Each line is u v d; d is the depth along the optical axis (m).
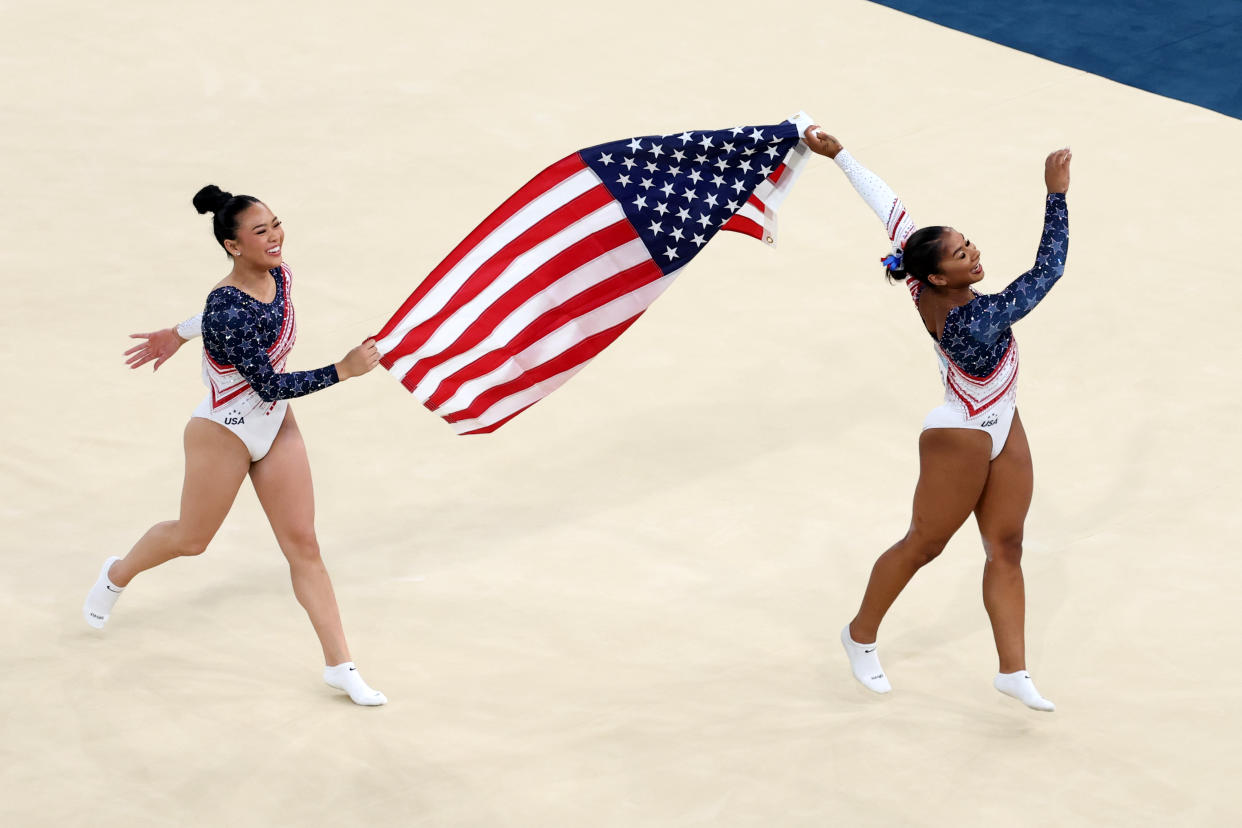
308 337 35.53
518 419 32.53
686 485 30.00
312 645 25.00
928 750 21.69
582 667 24.31
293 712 22.86
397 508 29.44
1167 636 24.53
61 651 24.42
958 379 21.45
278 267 22.95
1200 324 35.22
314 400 33.31
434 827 20.16
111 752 21.77
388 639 25.12
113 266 38.94
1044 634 24.70
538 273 24.22
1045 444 30.78
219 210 21.81
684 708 23.03
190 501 23.28
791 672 24.11
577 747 21.91
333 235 40.34
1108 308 35.91
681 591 26.62
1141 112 46.84
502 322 24.41
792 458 30.81
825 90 48.78
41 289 37.62
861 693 23.47
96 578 26.72
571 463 30.89
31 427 31.72
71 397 32.94
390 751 21.83
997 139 45.06
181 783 21.08
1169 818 20.02
